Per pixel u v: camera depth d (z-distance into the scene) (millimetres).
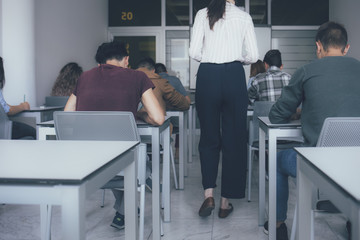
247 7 7070
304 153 1040
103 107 1885
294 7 7113
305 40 7152
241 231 2264
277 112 1857
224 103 2406
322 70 1716
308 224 1070
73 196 740
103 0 6957
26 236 2176
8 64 3629
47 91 4621
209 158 2459
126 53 2107
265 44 7066
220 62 2354
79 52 5676
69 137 1746
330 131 1521
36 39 4328
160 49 7285
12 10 3641
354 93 1662
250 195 2926
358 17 5727
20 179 745
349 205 703
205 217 2527
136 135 1701
